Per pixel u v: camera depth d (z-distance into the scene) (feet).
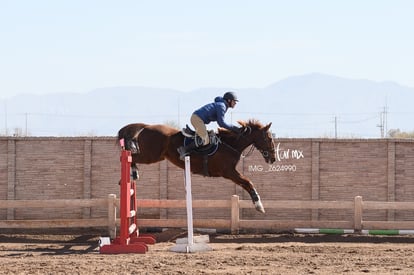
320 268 46.96
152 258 51.19
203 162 60.85
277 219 67.77
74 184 68.39
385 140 67.56
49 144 68.44
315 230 63.16
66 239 62.69
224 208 67.77
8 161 68.13
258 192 68.23
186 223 63.67
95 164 68.44
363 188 67.77
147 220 63.87
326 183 67.87
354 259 50.67
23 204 62.64
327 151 68.03
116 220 62.75
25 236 63.77
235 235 63.46
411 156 67.67
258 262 49.21
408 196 67.62
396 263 48.98
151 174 68.44
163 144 61.26
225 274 44.55
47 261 49.88
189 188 55.26
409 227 63.31
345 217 67.51
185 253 53.83
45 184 68.28
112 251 53.98
